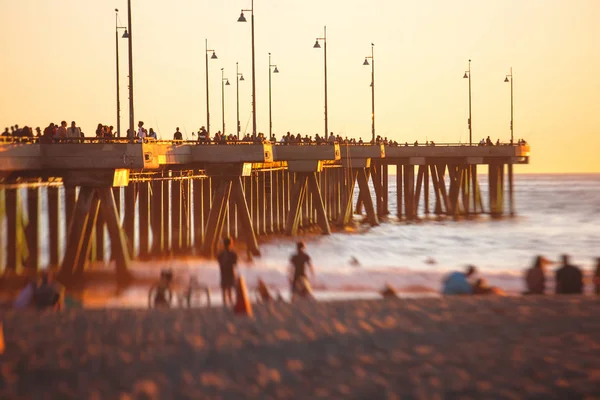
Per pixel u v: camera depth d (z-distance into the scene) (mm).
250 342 51406
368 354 48219
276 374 43469
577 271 78000
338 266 132875
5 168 100688
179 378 42656
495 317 60375
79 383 41750
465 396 39781
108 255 158125
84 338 52875
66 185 116250
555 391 40781
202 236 165750
